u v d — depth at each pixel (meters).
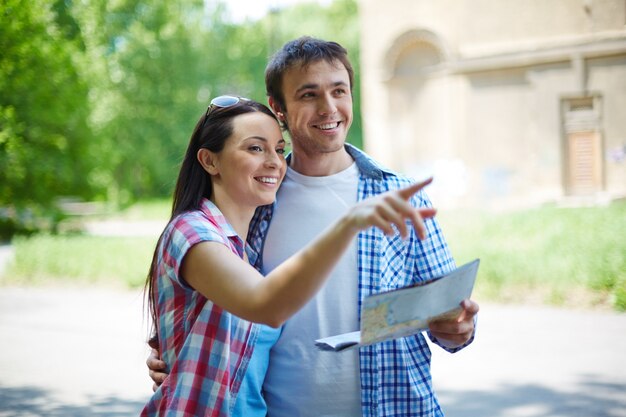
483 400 5.75
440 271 2.37
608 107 19.03
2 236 20.75
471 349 7.21
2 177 19.73
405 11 21.28
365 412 2.28
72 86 20.00
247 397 2.20
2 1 17.16
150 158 36.69
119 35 34.94
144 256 13.28
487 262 10.12
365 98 22.03
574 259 9.83
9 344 8.24
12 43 17.83
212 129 2.19
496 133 20.39
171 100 37.00
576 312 8.45
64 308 10.36
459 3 20.58
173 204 2.27
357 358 2.32
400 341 2.31
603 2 18.83
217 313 2.01
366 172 2.49
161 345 2.12
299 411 2.32
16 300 11.10
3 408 6.00
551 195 19.64
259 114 2.20
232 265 1.84
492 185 20.44
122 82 34.69
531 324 8.04
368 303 1.66
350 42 47.78
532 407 5.55
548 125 19.67
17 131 19.23
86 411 5.91
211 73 41.81
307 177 2.49
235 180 2.17
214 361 2.00
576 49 19.11
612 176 19.11
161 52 36.25
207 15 43.06
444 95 21.00
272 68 2.45
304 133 2.39
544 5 19.50
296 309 1.69
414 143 21.50
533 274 9.46
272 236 2.47
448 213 17.22
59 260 13.16
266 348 2.30
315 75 2.34
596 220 13.44
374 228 2.34
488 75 20.39
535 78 19.75
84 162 21.41
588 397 5.71
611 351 6.89
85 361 7.46
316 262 1.63
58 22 22.02
